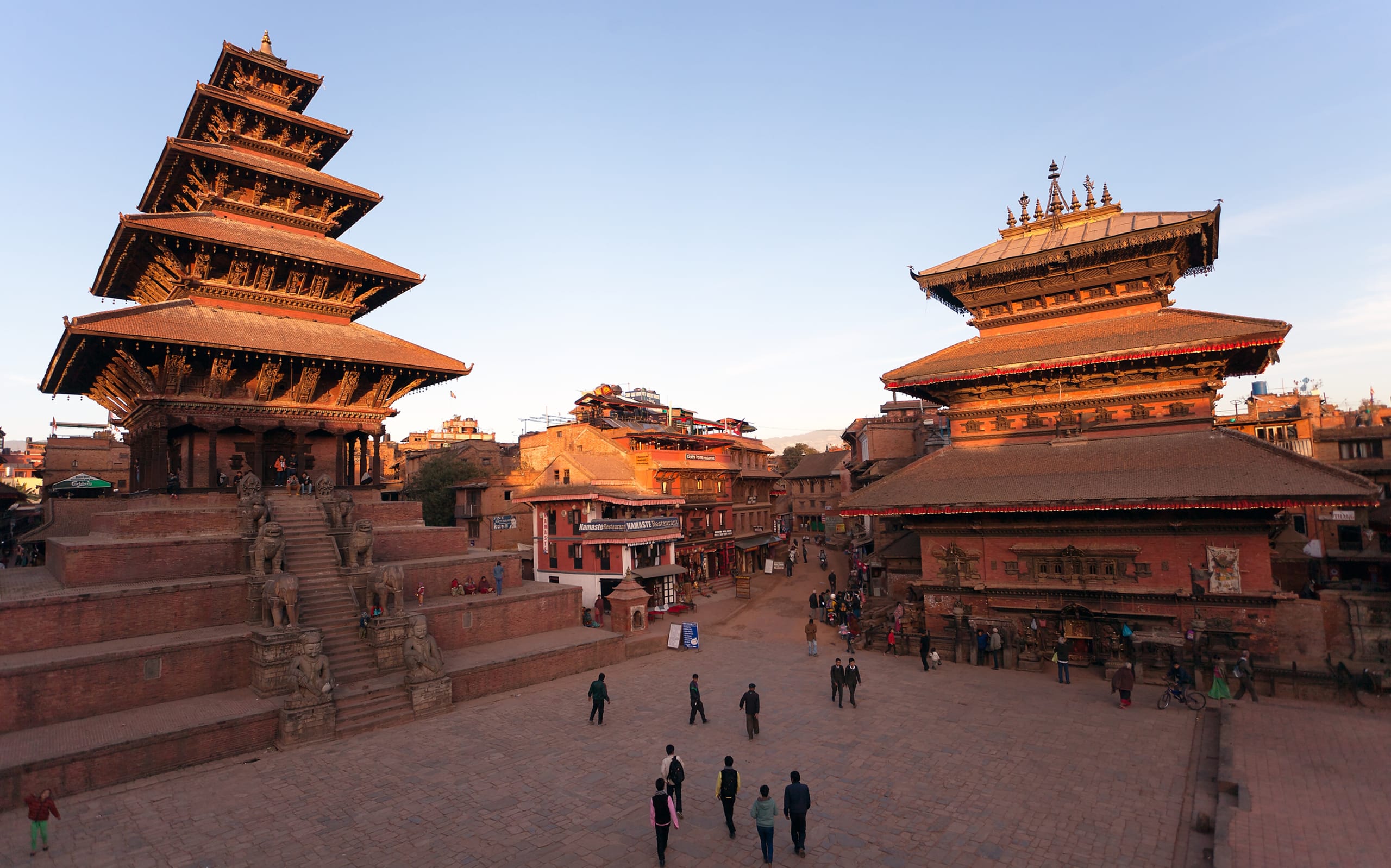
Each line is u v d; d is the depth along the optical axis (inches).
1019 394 1330.0
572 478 2027.6
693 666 1254.3
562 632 1320.1
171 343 1091.9
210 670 888.9
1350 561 1577.3
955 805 660.7
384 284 1466.5
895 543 1585.9
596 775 746.2
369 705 920.9
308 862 572.7
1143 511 1112.2
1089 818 626.8
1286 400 2297.0
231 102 1402.6
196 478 1234.0
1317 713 863.1
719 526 2427.4
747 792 703.7
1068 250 1279.5
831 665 1250.6
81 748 703.1
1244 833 564.7
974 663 1202.6
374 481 1405.0
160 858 577.6
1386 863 515.2
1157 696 987.9
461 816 650.8
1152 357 1129.4
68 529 1269.7
